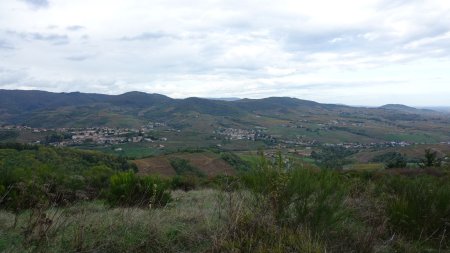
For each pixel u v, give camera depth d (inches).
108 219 179.0
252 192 182.7
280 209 171.0
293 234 151.4
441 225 192.5
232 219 156.5
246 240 142.2
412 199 206.2
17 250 133.7
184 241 159.3
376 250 158.6
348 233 172.2
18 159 1132.5
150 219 175.2
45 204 172.2
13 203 214.4
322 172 182.7
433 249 171.9
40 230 139.7
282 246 139.0
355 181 282.7
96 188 379.2
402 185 256.4
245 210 166.2
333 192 175.3
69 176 374.3
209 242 150.9
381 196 240.7
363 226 188.9
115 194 286.8
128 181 297.7
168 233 165.9
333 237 166.6
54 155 1430.9
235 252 133.6
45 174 322.0
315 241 148.5
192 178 668.7
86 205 251.1
